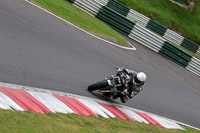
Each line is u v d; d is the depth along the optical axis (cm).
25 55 3272
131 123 3106
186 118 4322
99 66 4375
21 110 2155
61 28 5094
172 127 3678
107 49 5547
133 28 8081
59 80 3181
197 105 5194
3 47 3161
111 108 3272
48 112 2352
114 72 4459
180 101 4903
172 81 5912
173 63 7744
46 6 5988
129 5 10919
